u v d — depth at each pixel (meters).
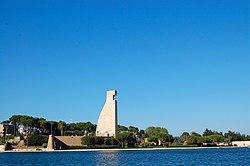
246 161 119.62
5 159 140.38
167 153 188.62
